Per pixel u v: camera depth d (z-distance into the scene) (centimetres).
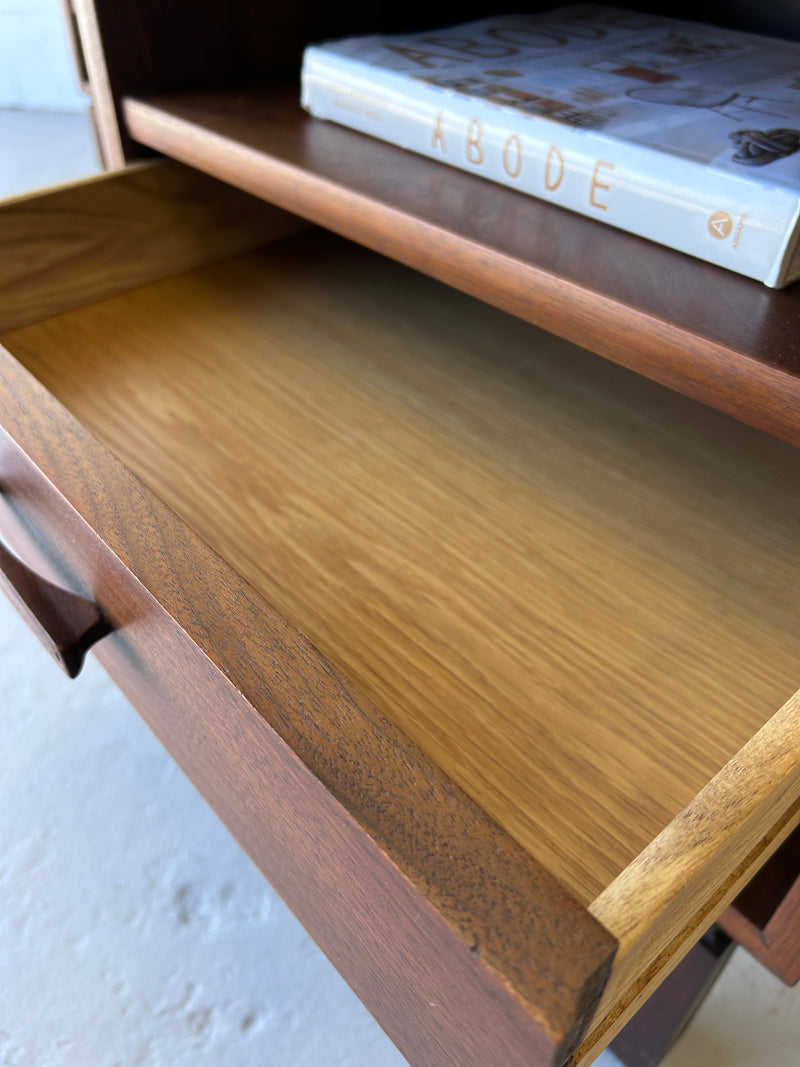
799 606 41
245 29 63
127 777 81
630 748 34
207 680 29
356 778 24
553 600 41
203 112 57
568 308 38
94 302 62
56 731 84
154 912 72
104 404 52
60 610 39
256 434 50
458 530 44
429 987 25
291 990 68
